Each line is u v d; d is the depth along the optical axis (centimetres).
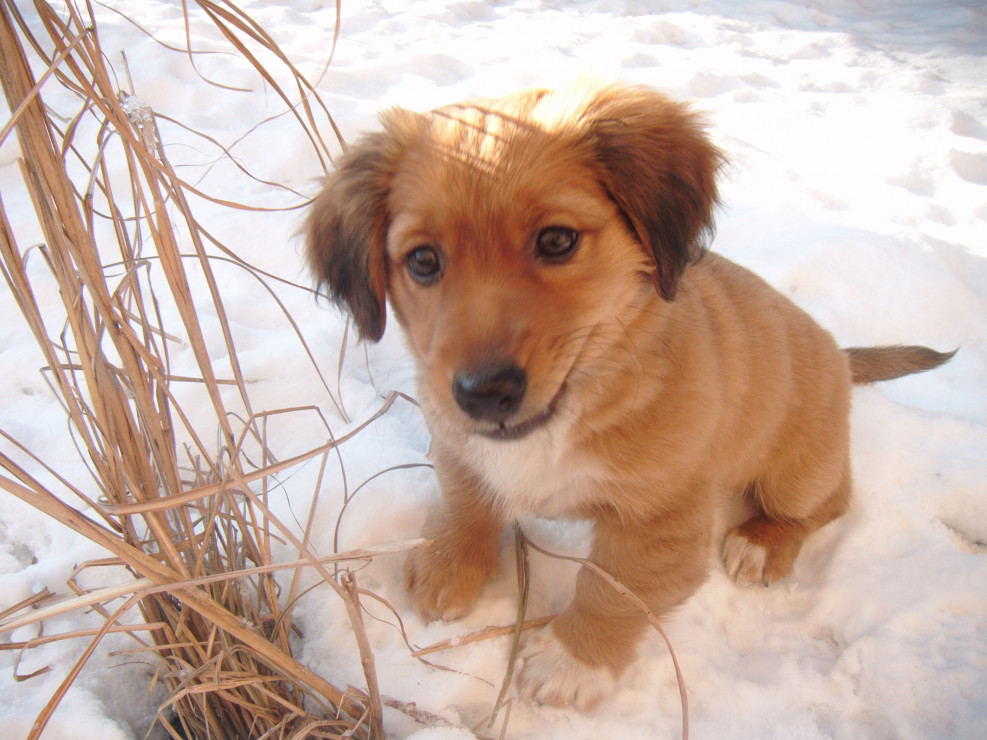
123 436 39
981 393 62
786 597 51
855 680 46
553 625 47
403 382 62
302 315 67
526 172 38
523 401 38
